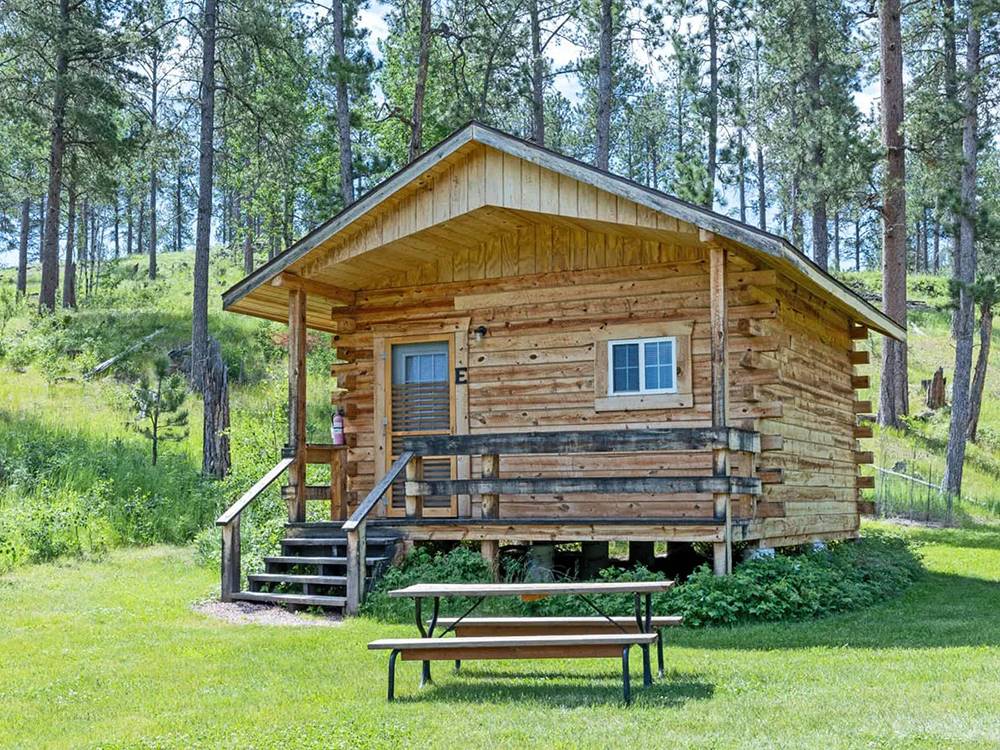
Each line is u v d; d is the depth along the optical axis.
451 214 13.03
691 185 33.09
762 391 13.37
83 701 7.92
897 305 29.14
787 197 50.47
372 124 32.31
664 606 11.30
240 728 6.93
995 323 45.38
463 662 9.23
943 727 6.38
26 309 39.62
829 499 16.33
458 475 14.62
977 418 32.91
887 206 29.28
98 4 35.38
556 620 8.33
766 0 36.62
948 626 10.94
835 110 32.50
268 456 19.12
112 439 24.02
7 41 33.53
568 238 14.26
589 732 6.53
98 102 36.16
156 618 11.72
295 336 14.39
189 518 18.45
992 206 31.33
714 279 12.09
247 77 34.72
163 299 45.16
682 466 13.38
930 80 32.22
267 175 39.12
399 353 15.31
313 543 13.42
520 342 14.40
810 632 10.62
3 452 20.33
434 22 34.06
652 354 13.66
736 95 37.19
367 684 8.31
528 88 35.19
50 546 16.06
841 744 6.04
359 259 14.17
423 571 12.73
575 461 13.93
